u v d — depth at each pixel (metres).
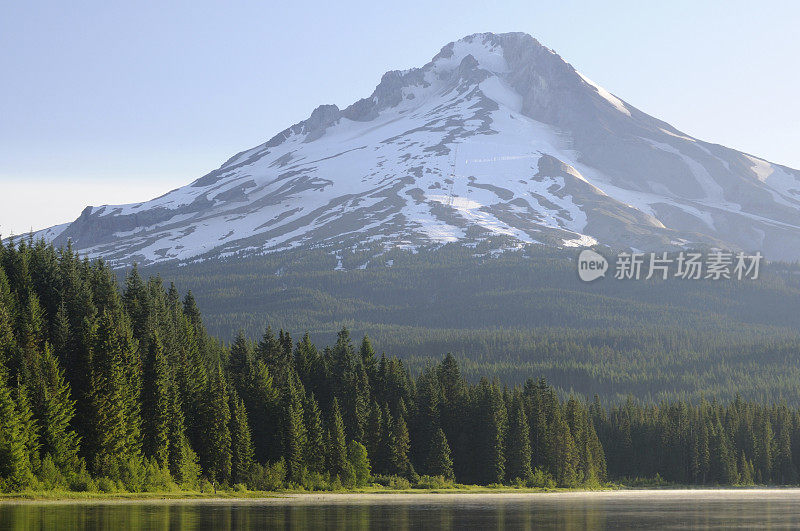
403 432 170.50
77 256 174.50
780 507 134.50
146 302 164.88
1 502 101.88
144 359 143.75
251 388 159.25
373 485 159.75
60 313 141.62
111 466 122.62
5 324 131.25
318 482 150.50
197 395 148.00
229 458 141.25
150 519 89.12
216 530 81.88
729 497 168.12
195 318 197.00
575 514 113.94
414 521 98.88
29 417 115.75
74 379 132.38
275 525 89.44
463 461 181.38
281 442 151.75
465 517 105.38
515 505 128.62
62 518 86.94
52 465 114.81
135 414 129.62
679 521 106.50
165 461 131.88
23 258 157.75
